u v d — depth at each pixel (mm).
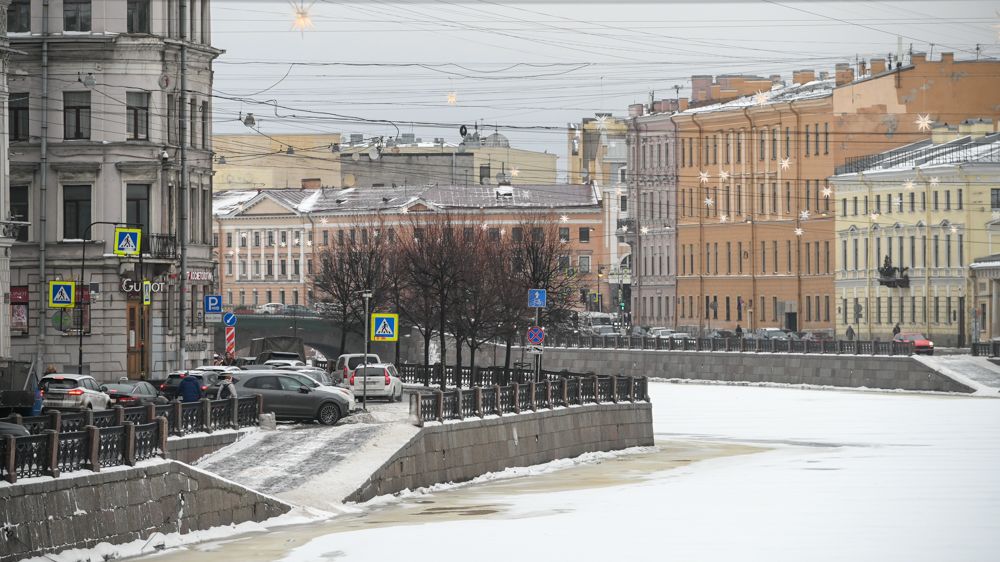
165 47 152625
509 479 106062
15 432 72812
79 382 108250
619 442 126500
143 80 152000
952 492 95188
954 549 73250
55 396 107250
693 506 89938
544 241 191125
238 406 98188
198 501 75750
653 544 75250
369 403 139875
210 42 161750
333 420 108625
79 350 137875
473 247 185625
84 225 151375
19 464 63688
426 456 98688
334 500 87062
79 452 67625
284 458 92875
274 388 108688
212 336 164375
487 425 106250
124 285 149750
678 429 149625
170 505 73375
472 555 71938
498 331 175875
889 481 101812
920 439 133875
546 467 112750
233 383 108750
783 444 133500
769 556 71688
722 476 107375
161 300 154500
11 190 151125
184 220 152250
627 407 128125
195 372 124188
